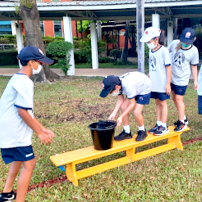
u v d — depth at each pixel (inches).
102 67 679.7
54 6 466.0
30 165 101.3
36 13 422.3
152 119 219.6
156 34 144.5
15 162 105.0
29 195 116.2
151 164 141.8
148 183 123.4
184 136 182.1
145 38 145.0
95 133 127.0
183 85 156.1
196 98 290.7
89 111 257.4
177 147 162.2
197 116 225.3
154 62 149.4
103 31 985.5
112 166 139.1
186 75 155.9
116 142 141.9
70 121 226.8
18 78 93.7
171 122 210.5
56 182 128.6
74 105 279.4
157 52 147.3
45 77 435.5
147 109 253.0
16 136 95.9
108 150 130.7
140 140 142.3
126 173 133.0
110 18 601.9
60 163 116.7
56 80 452.1
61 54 476.7
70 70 526.0
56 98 313.4
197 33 855.1
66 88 376.8
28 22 418.9
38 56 97.1
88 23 1044.5
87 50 730.2
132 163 143.6
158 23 483.5
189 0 405.1
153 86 152.8
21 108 92.4
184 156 150.3
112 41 947.3
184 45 151.6
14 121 95.2
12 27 1061.8
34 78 433.1
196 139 178.2
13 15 591.8
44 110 261.6
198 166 137.8
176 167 137.2
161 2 419.2
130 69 625.0
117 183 123.9
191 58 154.2
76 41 877.8
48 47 474.3
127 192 116.4
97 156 128.3
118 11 522.6
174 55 157.6
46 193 117.6
